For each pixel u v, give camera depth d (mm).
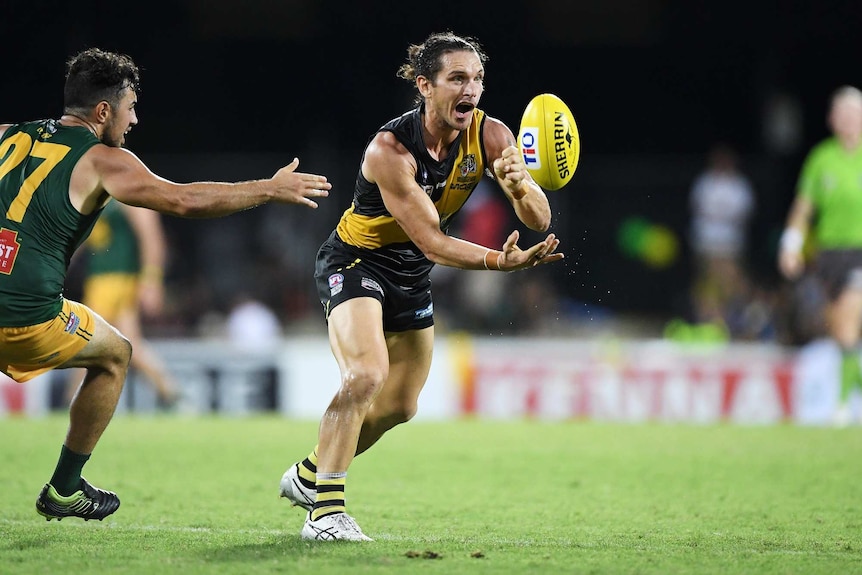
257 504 23703
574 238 55406
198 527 20531
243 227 55156
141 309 53188
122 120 18594
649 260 55281
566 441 35750
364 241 19500
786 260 40531
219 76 75062
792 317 52125
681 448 33969
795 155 66375
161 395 43719
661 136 75625
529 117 19594
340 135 75375
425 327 20234
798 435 37375
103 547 17875
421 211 18281
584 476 28469
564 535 20156
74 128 17938
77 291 52344
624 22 75500
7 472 27594
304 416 44000
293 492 20094
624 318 55031
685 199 55531
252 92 75188
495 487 26672
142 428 38312
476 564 16500
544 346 44656
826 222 40094
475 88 18453
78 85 18203
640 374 43719
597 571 16188
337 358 18953
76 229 17875
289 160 54125
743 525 21516
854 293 39938
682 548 18641
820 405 43000
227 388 44594
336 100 75375
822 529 21062
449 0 74938
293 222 55031
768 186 55812
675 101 75625
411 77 19328
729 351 43844
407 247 19609
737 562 17188
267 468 29344
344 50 75375
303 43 75500
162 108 74625
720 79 75375
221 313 54375
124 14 72438
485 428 39719
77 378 43906
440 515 22625
